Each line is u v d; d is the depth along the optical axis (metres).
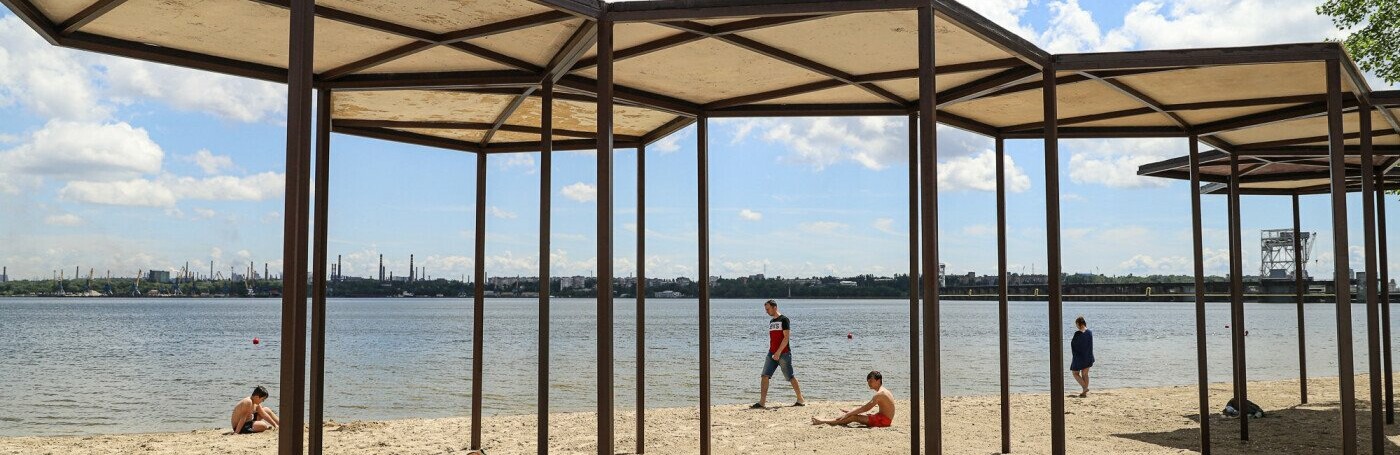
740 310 164.25
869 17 5.91
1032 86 7.70
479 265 9.67
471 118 9.07
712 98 8.46
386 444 11.09
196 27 6.06
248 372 30.92
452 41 6.35
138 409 20.03
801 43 6.62
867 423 12.24
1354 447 6.50
